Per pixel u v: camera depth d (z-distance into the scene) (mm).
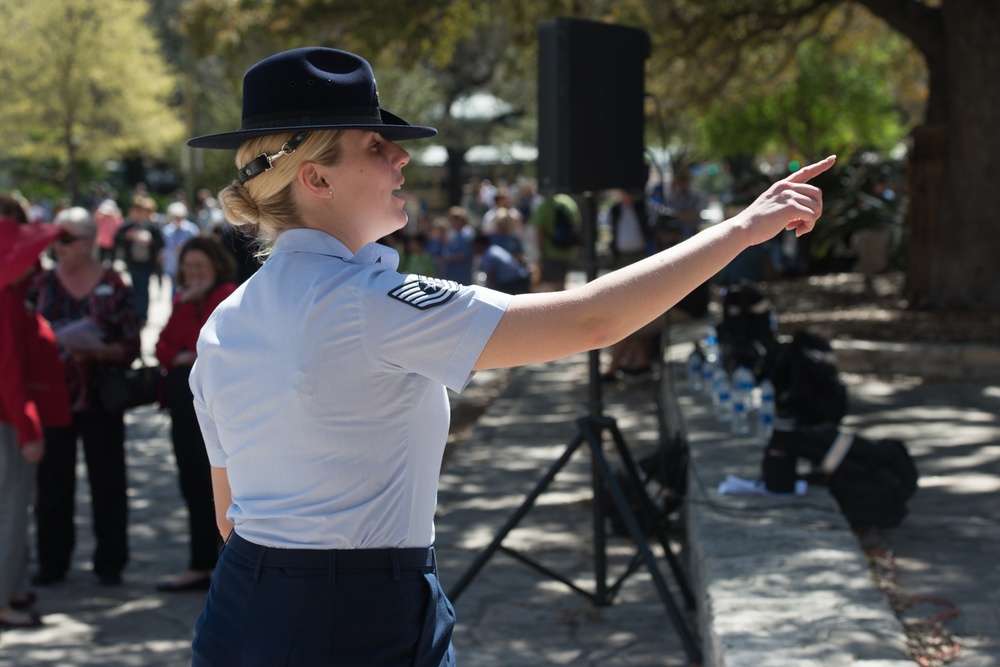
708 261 1835
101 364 6316
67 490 6477
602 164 5305
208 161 30547
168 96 41719
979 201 12727
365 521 1882
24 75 36156
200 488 6188
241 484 1953
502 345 1812
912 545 5828
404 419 1895
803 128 28375
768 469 5785
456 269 17531
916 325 12195
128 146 40438
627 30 5445
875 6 13695
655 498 6410
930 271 13297
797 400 6469
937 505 6613
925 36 13664
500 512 7477
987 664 4262
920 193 13414
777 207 1866
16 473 5758
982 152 12633
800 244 20359
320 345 1844
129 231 18500
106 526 6441
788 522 5285
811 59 24719
